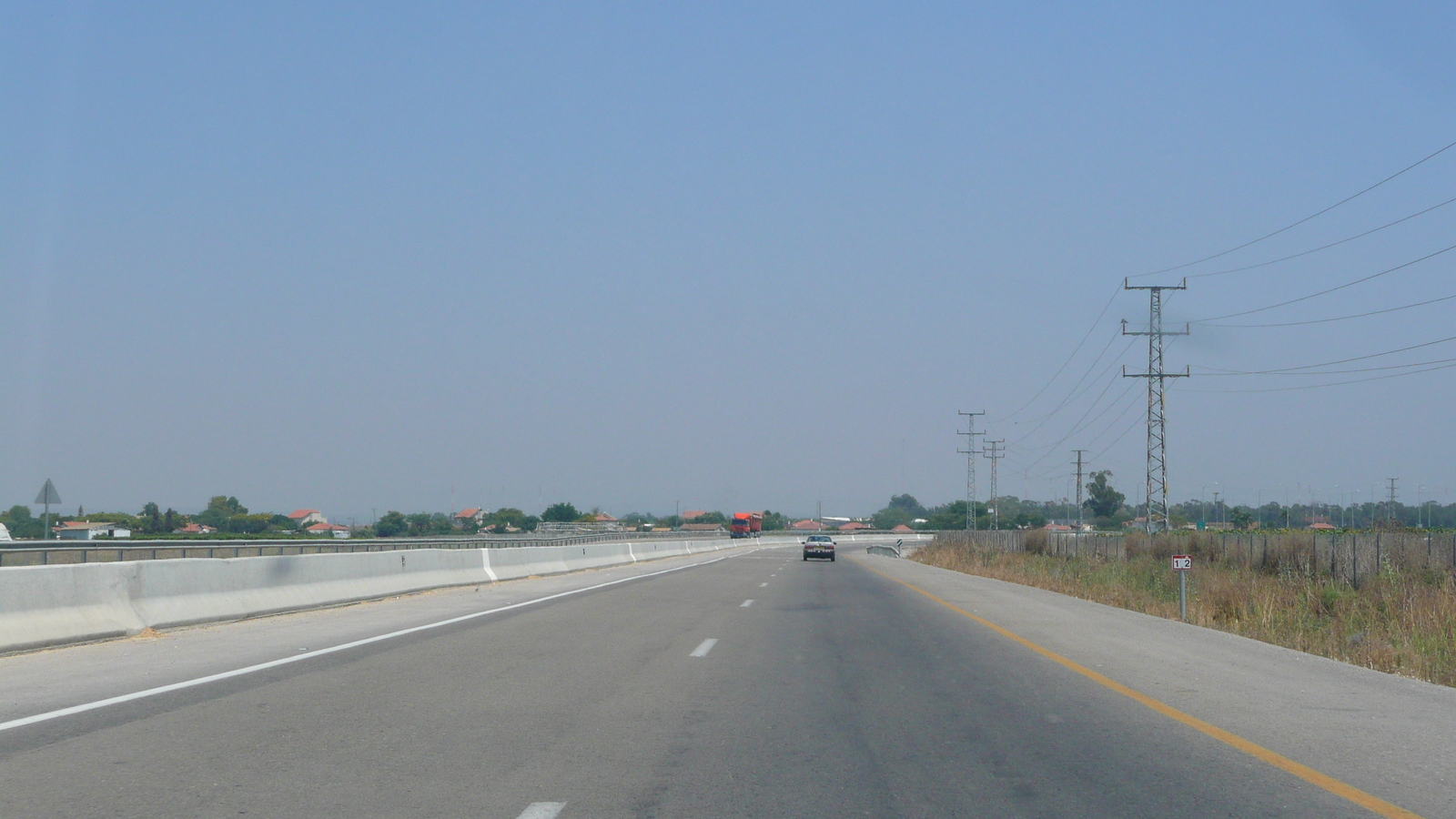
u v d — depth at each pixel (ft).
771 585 110.83
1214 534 158.81
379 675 39.68
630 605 77.10
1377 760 27.61
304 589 69.77
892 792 23.63
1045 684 40.24
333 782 23.68
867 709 34.27
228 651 46.62
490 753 26.84
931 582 121.70
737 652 49.29
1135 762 26.96
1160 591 98.58
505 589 97.19
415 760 25.91
